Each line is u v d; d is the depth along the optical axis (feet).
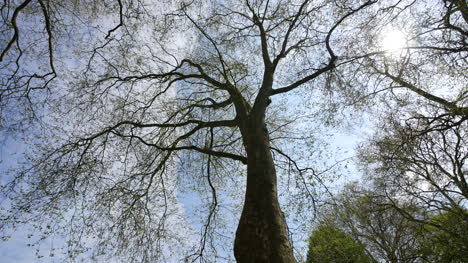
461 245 34.09
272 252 13.53
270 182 17.22
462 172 33.94
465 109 24.66
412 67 27.89
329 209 34.58
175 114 27.96
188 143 31.53
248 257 13.74
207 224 28.99
